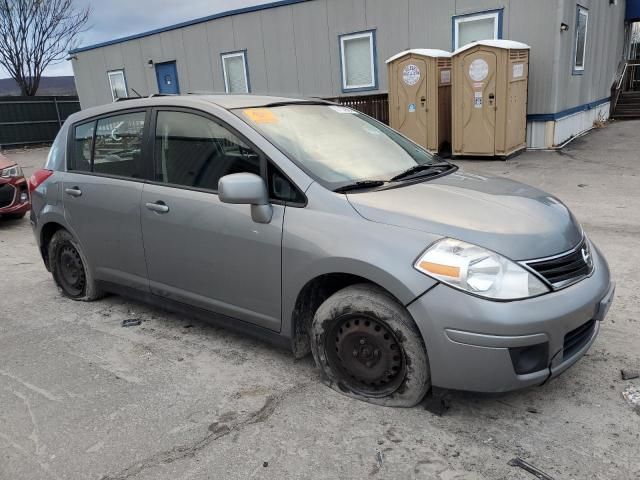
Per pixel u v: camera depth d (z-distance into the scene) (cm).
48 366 351
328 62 1380
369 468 245
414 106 1086
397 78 1091
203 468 249
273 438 268
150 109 378
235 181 293
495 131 1014
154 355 361
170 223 354
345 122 376
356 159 335
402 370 278
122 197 385
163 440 270
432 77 1052
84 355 365
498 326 244
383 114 1222
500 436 262
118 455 260
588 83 1344
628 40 1931
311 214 293
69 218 433
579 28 1191
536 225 275
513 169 952
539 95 1102
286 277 301
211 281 343
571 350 273
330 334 299
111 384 326
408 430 269
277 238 301
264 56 1483
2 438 277
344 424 277
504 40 1040
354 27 1309
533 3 1062
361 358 291
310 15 1369
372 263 266
